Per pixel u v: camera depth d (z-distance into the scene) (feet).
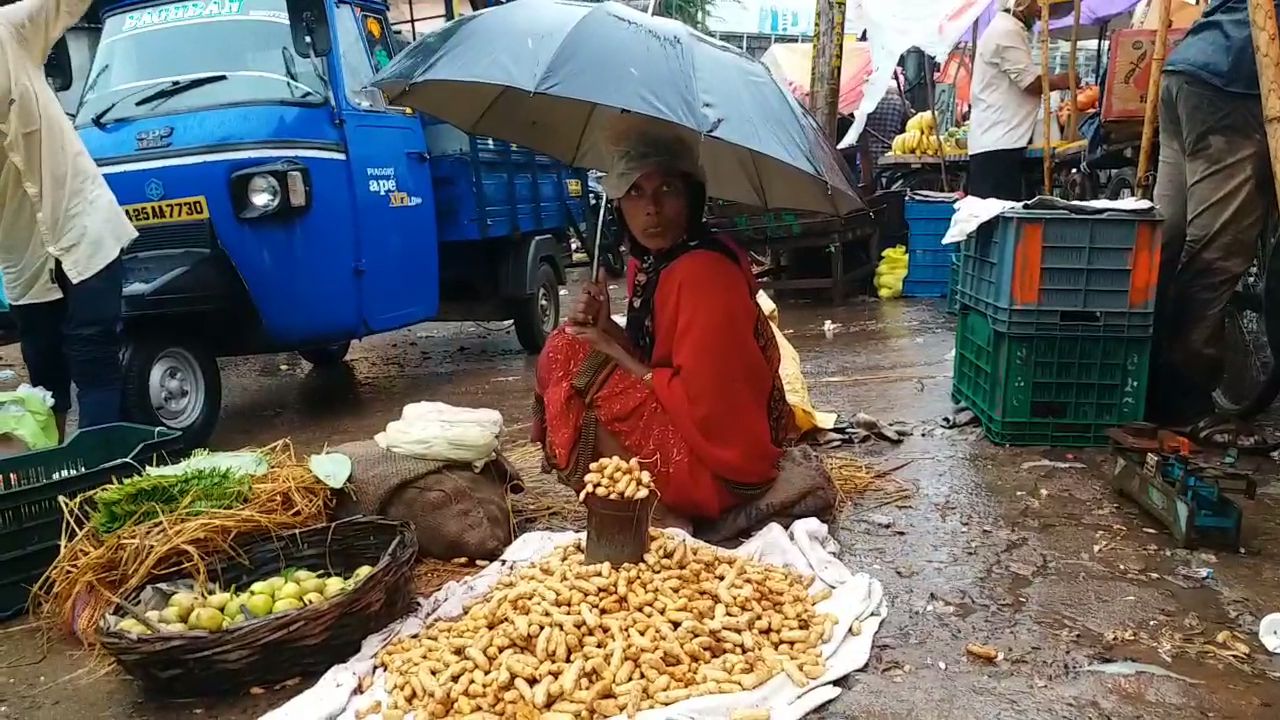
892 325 27.27
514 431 17.60
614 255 35.70
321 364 25.79
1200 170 14.21
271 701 8.48
